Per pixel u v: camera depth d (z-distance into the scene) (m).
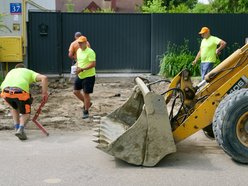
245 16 20.91
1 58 18.03
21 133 9.73
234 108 7.91
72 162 8.38
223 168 8.00
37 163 8.32
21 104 9.78
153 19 20.69
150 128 7.98
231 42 21.05
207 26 20.89
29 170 7.96
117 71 20.92
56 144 9.55
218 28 20.92
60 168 8.05
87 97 11.93
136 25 20.81
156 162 8.04
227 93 8.37
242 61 8.71
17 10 19.36
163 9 29.28
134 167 8.07
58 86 17.84
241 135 8.00
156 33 20.78
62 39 20.47
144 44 20.91
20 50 18.12
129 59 20.92
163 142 8.00
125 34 20.80
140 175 7.68
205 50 14.85
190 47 20.92
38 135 10.26
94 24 20.61
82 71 11.80
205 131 9.95
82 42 11.80
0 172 7.86
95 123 11.45
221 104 8.09
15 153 8.91
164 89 17.20
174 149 8.01
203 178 7.54
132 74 20.88
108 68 20.91
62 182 7.41
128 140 8.00
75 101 14.43
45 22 20.27
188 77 8.91
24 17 19.47
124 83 18.78
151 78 19.52
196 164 8.23
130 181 7.43
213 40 14.76
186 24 20.84
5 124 11.06
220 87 8.35
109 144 7.96
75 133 10.47
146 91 8.13
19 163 8.32
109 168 8.04
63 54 20.55
